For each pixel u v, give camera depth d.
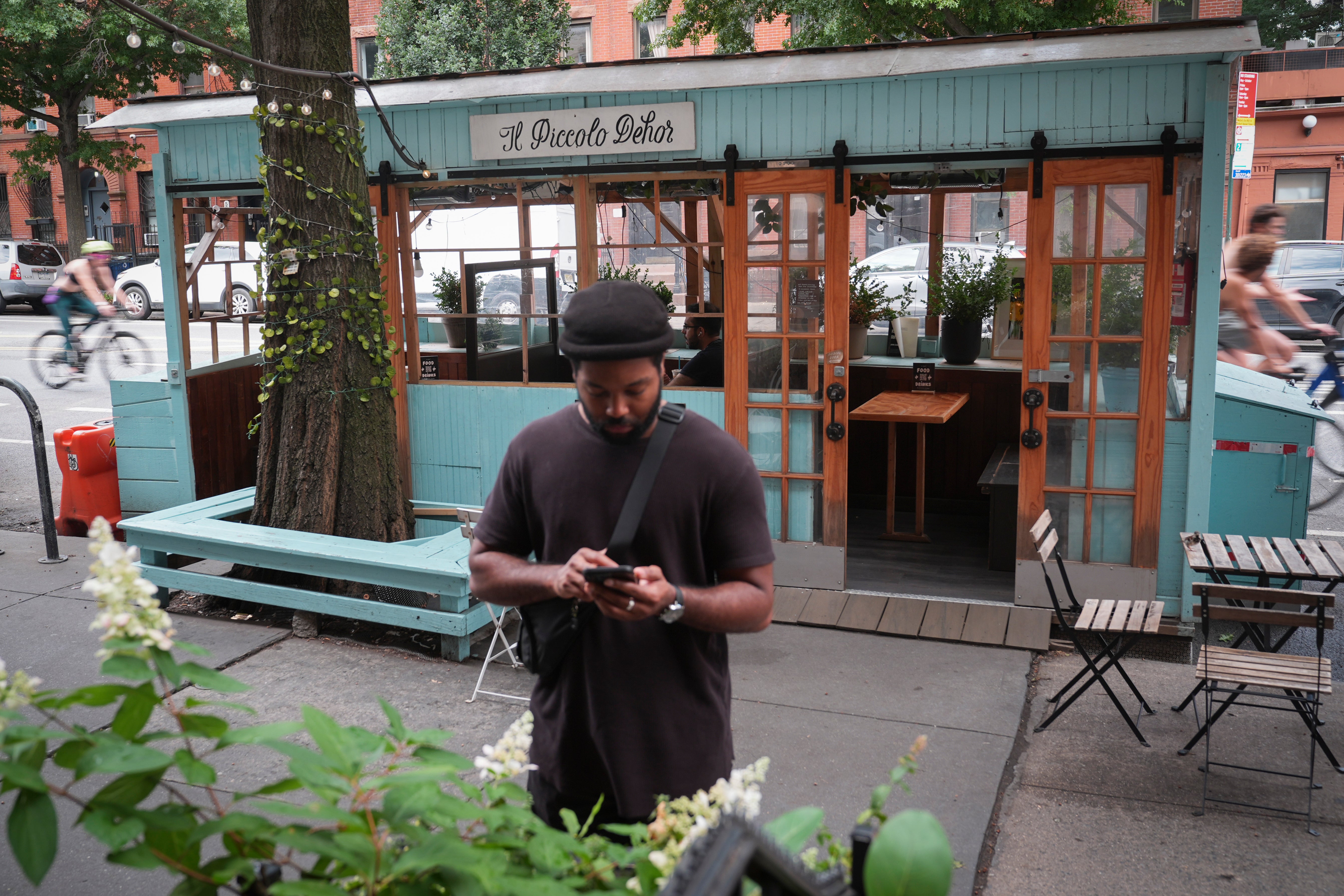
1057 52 4.91
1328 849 3.44
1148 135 4.96
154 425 7.04
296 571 5.25
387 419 5.84
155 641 1.41
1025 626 5.29
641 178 5.87
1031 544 5.38
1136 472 5.17
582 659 2.07
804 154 5.52
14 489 8.86
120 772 1.33
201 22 20.02
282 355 5.67
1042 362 5.24
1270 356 9.82
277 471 5.81
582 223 6.09
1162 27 4.84
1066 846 3.48
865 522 7.59
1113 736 4.30
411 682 4.83
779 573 5.86
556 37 19.56
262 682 4.82
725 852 1.13
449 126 6.13
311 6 5.47
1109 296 5.12
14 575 6.27
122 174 24.81
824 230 5.55
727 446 2.01
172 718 4.37
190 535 5.50
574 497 1.99
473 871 1.29
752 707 4.55
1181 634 5.08
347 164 5.64
